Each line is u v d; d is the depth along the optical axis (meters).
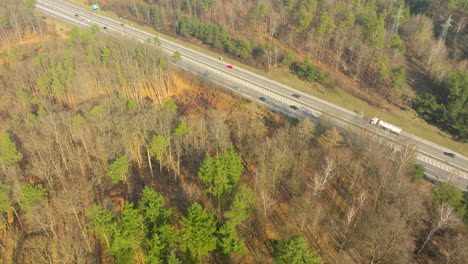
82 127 97.31
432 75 149.38
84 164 96.31
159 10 198.62
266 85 151.75
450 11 180.12
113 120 101.06
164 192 93.81
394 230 68.94
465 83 129.00
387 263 70.38
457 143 125.94
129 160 94.31
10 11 170.38
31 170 87.56
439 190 82.19
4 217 81.88
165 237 65.38
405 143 107.75
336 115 132.88
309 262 56.81
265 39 179.25
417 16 170.50
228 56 172.00
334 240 81.50
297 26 179.50
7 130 98.25
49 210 77.38
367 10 171.50
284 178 96.00
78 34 147.00
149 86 139.25
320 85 153.88
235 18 193.12
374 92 149.38
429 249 77.50
